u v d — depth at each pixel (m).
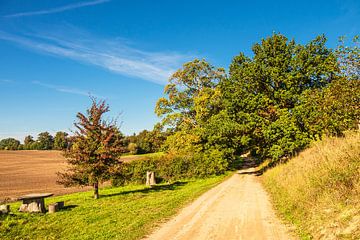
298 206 13.18
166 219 13.91
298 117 30.91
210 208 16.05
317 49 33.50
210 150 39.12
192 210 15.75
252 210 14.92
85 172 21.09
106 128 21.64
